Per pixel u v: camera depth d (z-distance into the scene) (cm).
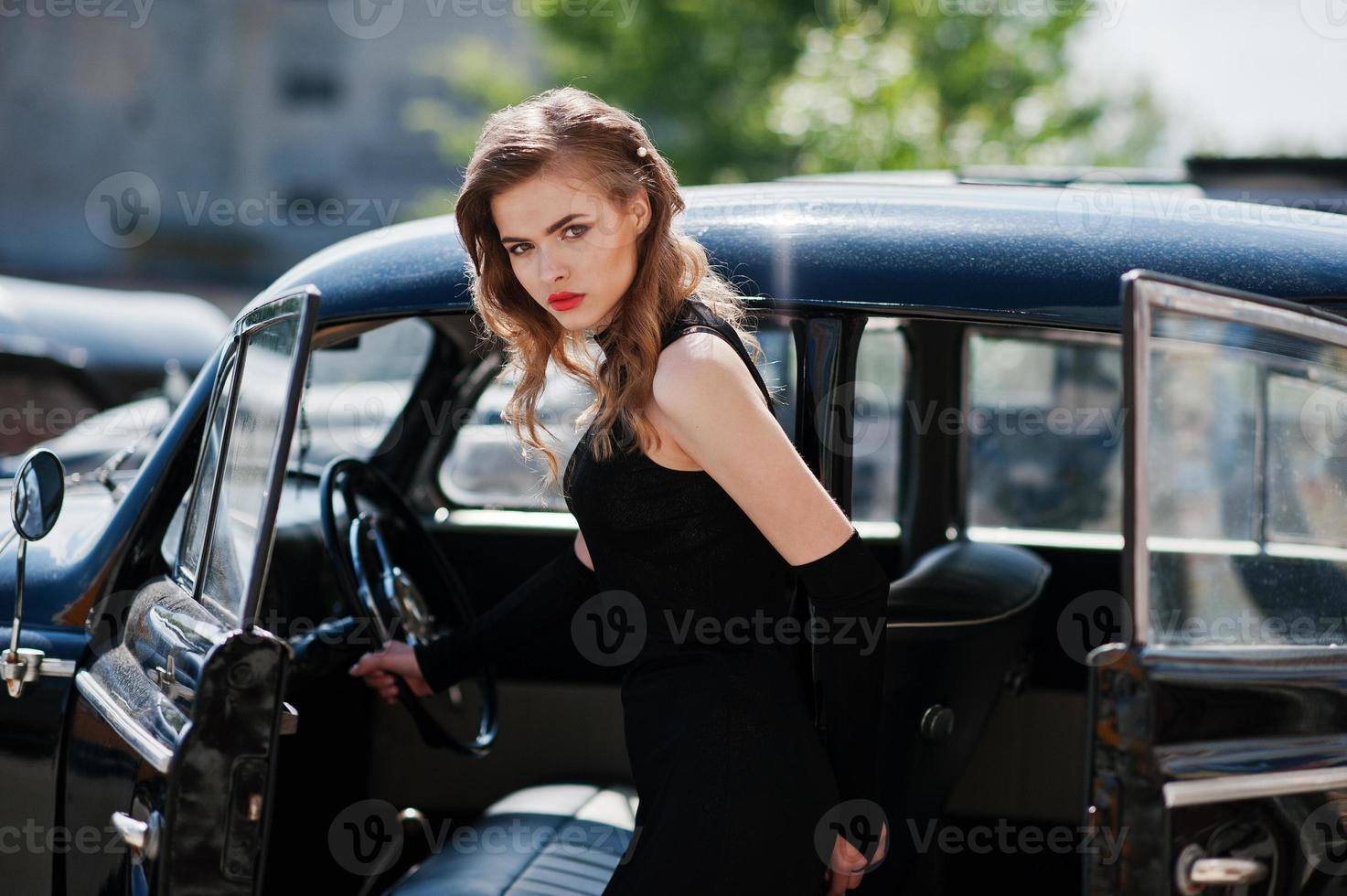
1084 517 344
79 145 2880
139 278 2833
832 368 186
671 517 170
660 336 167
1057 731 286
